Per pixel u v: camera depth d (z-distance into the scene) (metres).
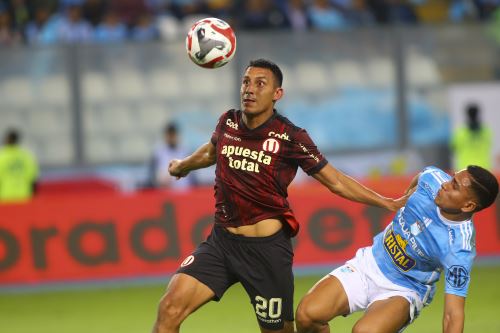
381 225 43.12
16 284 41.09
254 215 21.30
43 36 61.59
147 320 32.75
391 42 60.84
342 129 60.44
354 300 21.70
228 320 32.31
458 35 61.53
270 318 21.78
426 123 61.09
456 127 60.88
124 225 41.94
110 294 38.22
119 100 58.53
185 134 59.25
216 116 59.38
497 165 60.41
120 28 62.19
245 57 59.16
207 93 59.28
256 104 20.70
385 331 20.72
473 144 56.66
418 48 61.22
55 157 57.72
